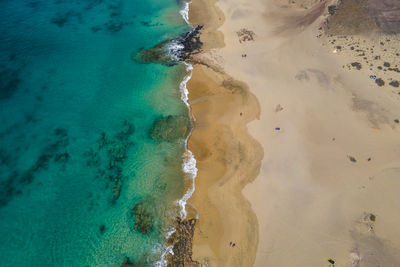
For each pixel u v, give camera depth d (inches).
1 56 1540.4
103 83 1445.6
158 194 1045.2
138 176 1093.8
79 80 1453.0
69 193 1036.5
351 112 1237.7
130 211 999.6
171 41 1696.6
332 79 1378.0
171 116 1299.2
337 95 1306.6
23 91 1370.6
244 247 886.4
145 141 1208.2
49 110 1304.1
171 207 1009.5
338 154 1100.5
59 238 932.0
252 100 1312.7
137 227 962.7
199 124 1262.3
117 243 928.9
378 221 912.3
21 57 1549.0
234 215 960.3
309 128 1189.7
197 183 1067.9
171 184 1071.0
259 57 1528.1
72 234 942.4
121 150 1173.1
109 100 1366.9
